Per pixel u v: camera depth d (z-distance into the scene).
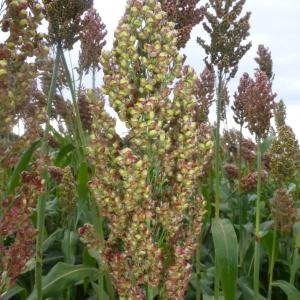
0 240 0.67
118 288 0.65
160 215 0.64
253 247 1.48
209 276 1.33
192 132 0.63
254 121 1.11
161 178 0.65
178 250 0.64
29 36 0.65
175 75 0.63
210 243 1.59
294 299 1.17
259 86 1.11
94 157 0.64
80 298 1.43
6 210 0.64
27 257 0.64
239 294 1.29
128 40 0.61
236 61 1.13
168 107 0.62
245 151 1.75
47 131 0.90
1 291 0.63
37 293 0.95
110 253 0.67
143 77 0.63
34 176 0.65
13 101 0.62
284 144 1.22
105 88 0.62
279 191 1.25
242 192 1.49
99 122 0.63
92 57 1.46
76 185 1.33
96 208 0.99
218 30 1.11
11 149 0.64
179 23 1.02
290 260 1.45
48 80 1.40
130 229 0.61
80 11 1.01
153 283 0.63
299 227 1.38
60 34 1.00
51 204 1.59
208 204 1.28
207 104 1.33
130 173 0.59
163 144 0.62
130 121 0.61
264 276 1.51
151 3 0.63
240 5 1.12
